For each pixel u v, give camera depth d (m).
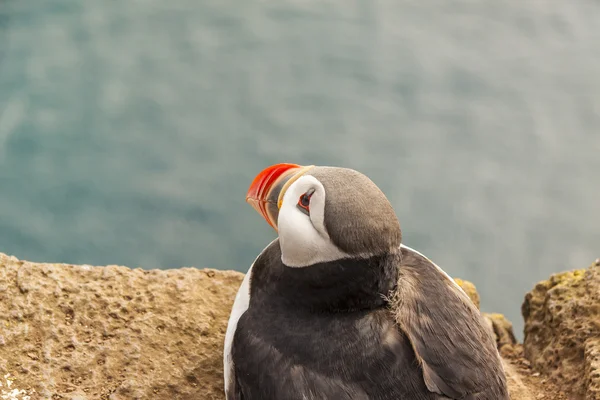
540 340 7.86
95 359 6.63
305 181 5.21
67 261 17.11
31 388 6.32
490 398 5.11
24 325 6.69
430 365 5.04
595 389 6.73
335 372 5.02
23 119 20.08
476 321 5.50
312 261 5.20
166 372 6.67
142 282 7.35
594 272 7.65
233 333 5.62
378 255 5.13
